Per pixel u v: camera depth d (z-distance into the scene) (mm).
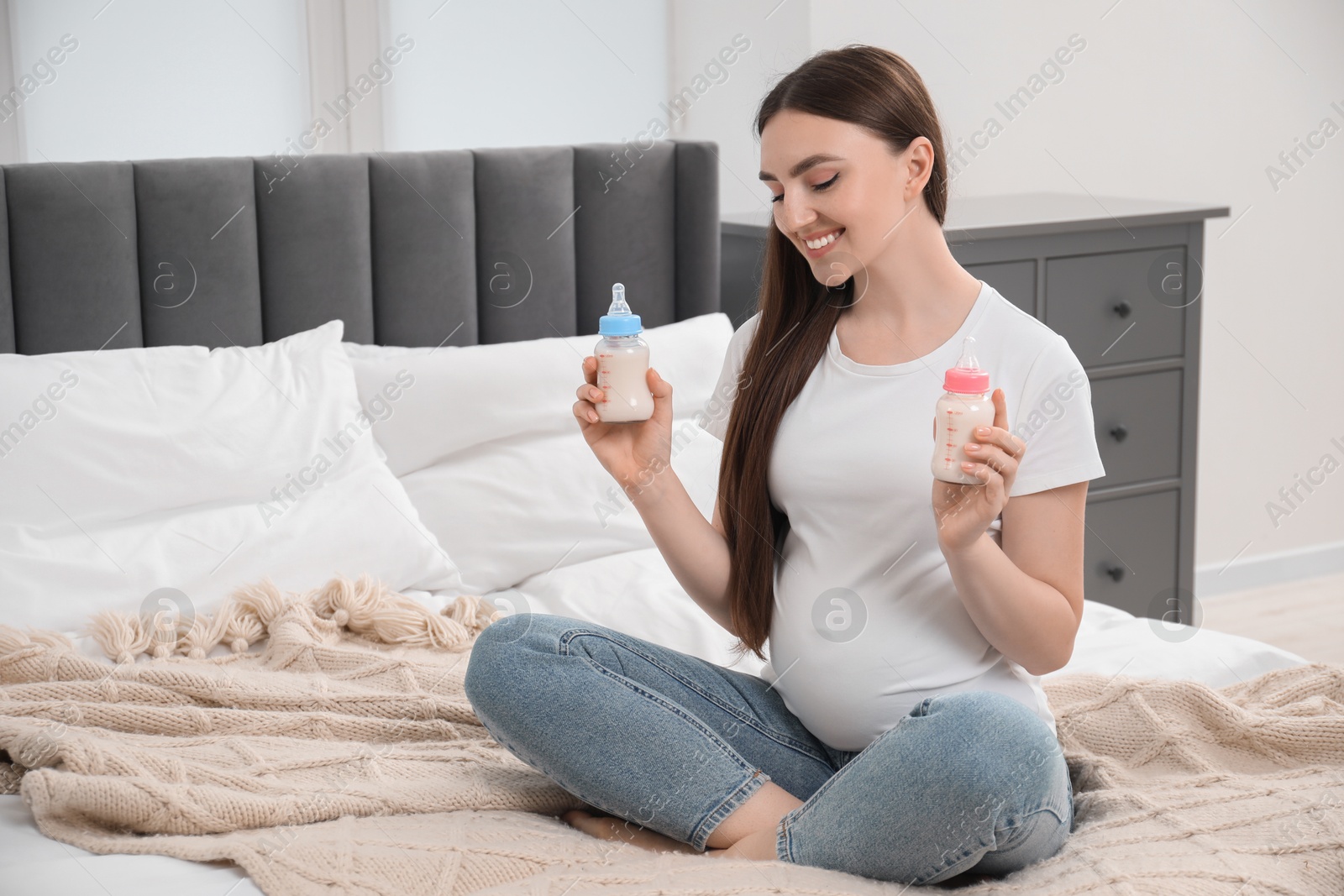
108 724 1435
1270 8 3236
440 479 2111
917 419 1242
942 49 2863
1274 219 3344
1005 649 1190
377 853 1157
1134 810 1224
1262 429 3426
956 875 1131
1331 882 1084
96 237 2117
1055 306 2611
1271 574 3488
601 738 1235
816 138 1218
